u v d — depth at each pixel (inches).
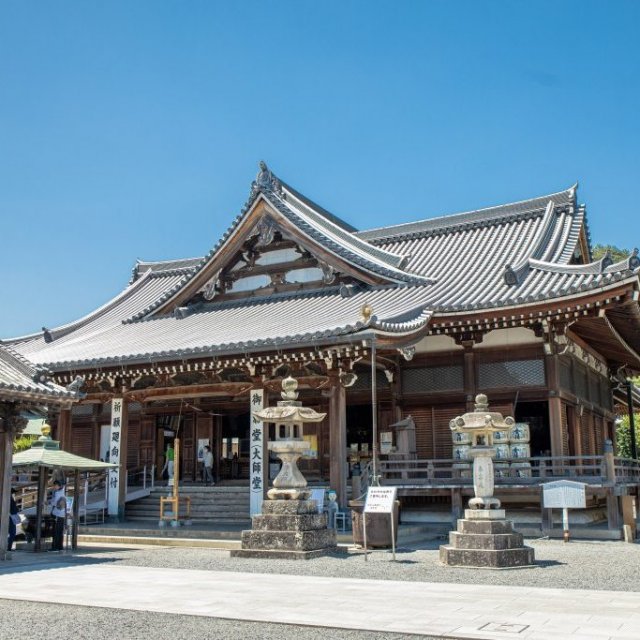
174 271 1691.7
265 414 674.8
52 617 385.1
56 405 726.5
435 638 325.7
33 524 789.2
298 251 1220.5
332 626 349.7
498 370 999.0
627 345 1158.3
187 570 574.2
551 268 1042.7
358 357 909.8
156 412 1263.5
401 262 1195.9
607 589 457.1
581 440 1081.4
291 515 639.1
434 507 974.4
